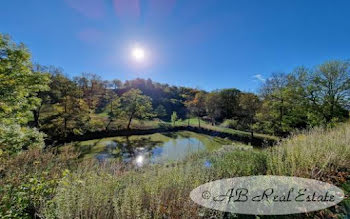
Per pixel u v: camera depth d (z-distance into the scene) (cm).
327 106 1529
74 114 1933
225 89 3484
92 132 2130
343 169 357
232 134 2255
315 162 347
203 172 329
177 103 5088
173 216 233
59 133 1767
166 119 4131
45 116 1912
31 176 340
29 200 253
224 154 516
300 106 1656
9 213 219
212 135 2547
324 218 239
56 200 227
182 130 3014
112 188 284
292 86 1759
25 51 641
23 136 566
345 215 238
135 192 247
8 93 555
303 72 1700
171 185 290
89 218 217
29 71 647
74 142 1816
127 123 2720
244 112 2578
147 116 3020
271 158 389
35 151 530
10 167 400
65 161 525
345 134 537
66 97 1898
